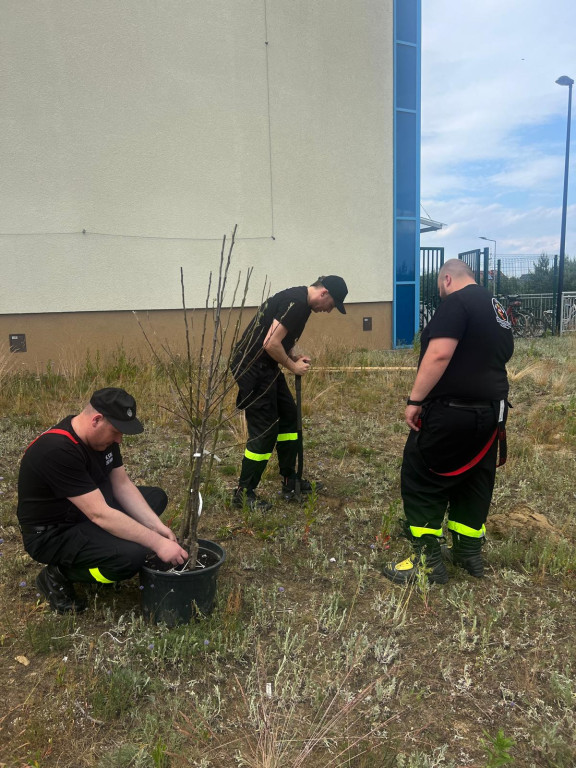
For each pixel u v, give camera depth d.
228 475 4.95
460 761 2.20
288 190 10.34
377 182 11.20
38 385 7.45
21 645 2.71
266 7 9.78
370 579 3.43
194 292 9.72
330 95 10.54
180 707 2.39
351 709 2.42
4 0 8.13
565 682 2.59
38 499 2.78
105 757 2.12
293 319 4.01
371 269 11.35
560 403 7.33
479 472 3.31
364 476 5.05
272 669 2.65
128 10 8.80
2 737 2.21
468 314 3.03
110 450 3.02
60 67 8.51
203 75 9.43
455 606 3.13
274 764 2.10
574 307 17.69
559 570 3.52
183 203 9.49
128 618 2.92
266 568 3.50
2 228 8.47
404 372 9.02
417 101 11.59
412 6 11.34
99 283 9.05
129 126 9.00
